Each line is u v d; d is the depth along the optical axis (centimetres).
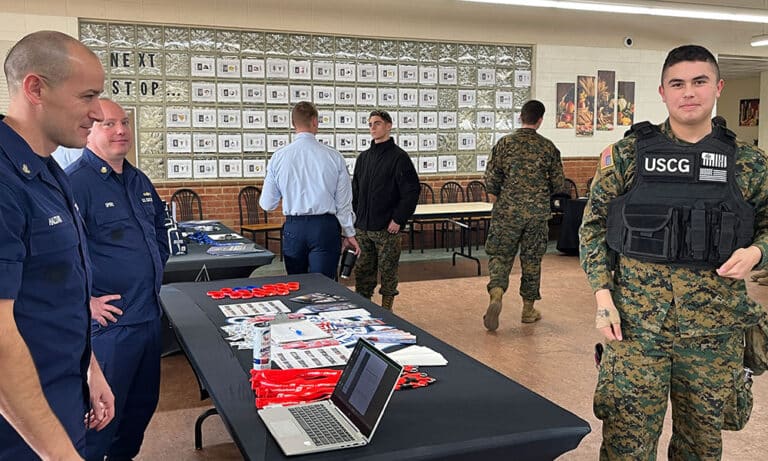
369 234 535
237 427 176
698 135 220
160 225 304
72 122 159
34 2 779
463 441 166
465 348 486
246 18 860
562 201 988
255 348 218
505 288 529
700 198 216
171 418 363
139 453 321
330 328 268
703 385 217
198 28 849
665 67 219
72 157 505
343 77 920
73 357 167
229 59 865
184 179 866
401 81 949
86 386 178
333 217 467
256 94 881
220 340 257
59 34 158
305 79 901
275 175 460
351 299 325
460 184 1002
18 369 137
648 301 219
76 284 167
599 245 231
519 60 1011
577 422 178
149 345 275
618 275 229
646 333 219
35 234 154
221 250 451
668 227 215
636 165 224
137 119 836
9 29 773
